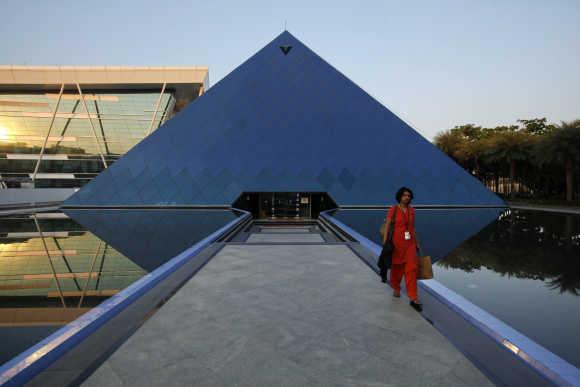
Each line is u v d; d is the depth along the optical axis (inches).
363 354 103.8
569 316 181.0
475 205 940.6
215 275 197.8
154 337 114.1
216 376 90.6
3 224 566.3
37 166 1867.6
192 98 2089.1
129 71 1835.6
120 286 245.8
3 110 1849.2
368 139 967.6
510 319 176.6
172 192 900.0
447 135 1943.9
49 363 94.4
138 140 1946.4
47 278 265.1
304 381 88.5
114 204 895.1
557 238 443.8
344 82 1039.6
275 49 1074.7
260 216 906.7
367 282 184.2
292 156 934.4
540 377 88.8
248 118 978.1
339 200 889.5
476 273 273.6
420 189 928.9
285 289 171.0
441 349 106.9
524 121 1994.3
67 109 1908.2
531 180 1706.4
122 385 85.5
